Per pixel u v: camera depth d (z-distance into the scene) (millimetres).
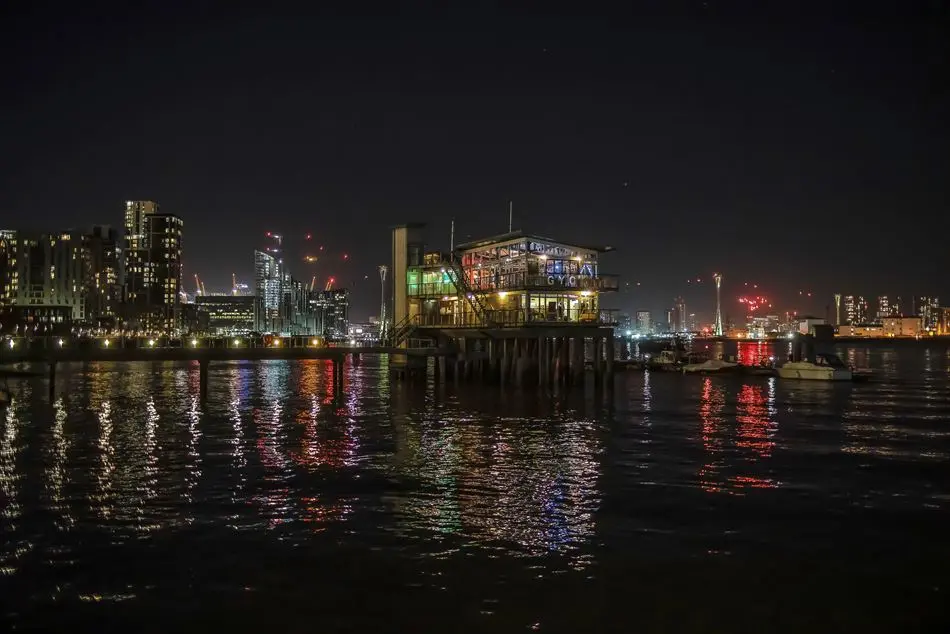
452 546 20734
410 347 66125
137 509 24422
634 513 24078
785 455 34625
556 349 62031
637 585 17984
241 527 22438
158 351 53250
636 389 74000
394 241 72938
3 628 15719
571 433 40781
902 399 63469
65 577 18375
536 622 16047
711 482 28656
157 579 18266
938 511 24531
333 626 15867
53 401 55656
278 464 31984
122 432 41281
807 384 81250
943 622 16109
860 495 26688
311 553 20109
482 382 64875
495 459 33156
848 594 17516
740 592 17594
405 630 15703
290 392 68562
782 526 22672
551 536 21625
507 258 61125
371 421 45688
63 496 26156
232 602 16984
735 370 97688
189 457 33594
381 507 24750
